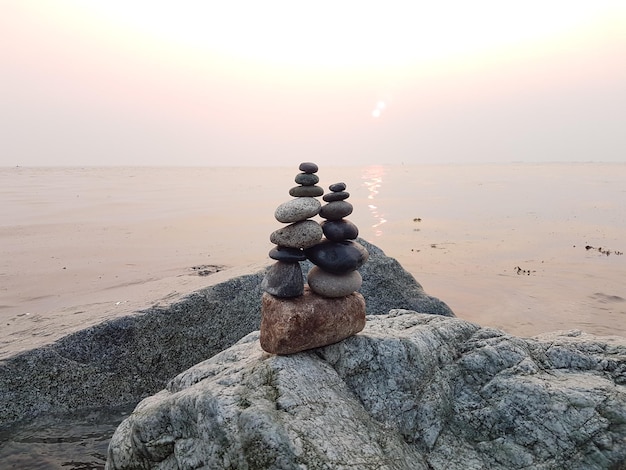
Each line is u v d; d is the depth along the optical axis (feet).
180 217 17.12
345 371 2.75
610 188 31.48
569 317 6.85
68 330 4.65
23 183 37.17
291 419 2.24
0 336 4.92
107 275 8.80
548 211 19.11
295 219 2.75
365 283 6.22
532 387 2.68
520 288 8.38
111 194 26.99
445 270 9.71
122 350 4.62
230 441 2.19
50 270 9.14
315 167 2.88
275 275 2.80
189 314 5.06
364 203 22.88
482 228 15.10
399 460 2.34
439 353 3.00
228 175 63.36
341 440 2.24
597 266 9.95
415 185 37.40
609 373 2.92
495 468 2.48
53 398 4.25
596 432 2.47
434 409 2.69
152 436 2.53
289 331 2.65
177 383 3.08
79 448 3.75
